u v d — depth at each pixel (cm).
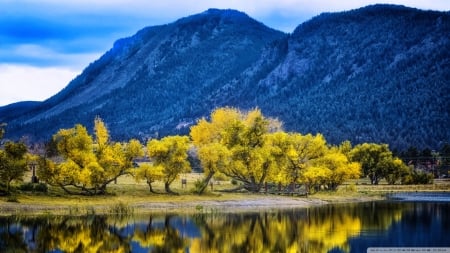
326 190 13888
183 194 10825
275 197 11550
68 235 6819
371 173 17750
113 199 9769
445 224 7988
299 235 7056
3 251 5800
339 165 13550
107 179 10375
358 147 18075
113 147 10200
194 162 16262
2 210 8500
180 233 7150
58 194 9700
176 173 10662
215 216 8869
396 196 14088
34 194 9488
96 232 7088
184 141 10781
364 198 13062
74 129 10012
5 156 9131
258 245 6431
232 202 10588
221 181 13988
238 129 12275
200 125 13750
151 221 8156
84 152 9825
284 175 12300
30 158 9638
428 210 10031
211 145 11412
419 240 6625
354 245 6366
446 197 13825
